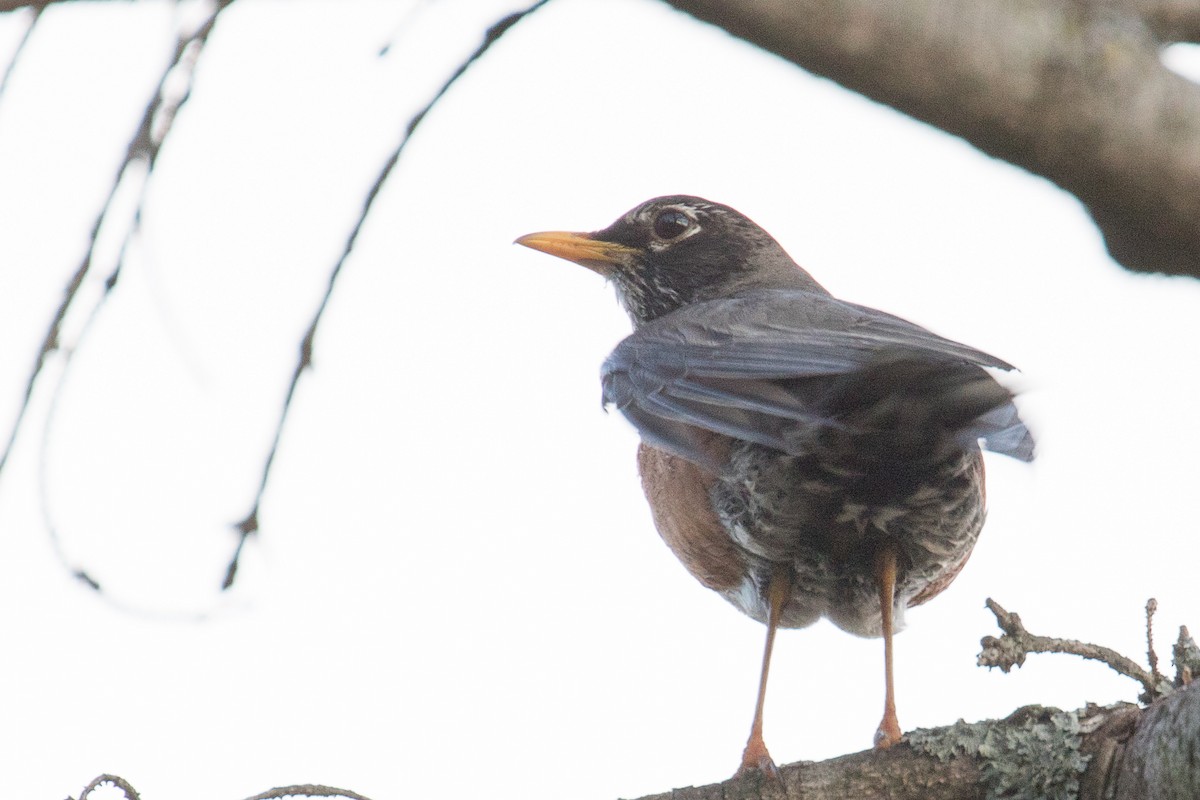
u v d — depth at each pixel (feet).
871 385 19.93
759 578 28.35
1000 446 19.26
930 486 24.40
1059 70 9.23
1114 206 9.70
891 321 26.30
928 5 9.09
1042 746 20.72
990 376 19.39
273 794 21.40
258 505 19.61
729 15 9.23
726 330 25.84
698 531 28.09
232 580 19.98
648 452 28.94
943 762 21.38
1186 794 18.80
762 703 26.99
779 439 22.41
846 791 21.70
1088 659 21.29
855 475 24.03
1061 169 9.54
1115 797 19.93
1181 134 9.34
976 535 26.66
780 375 23.04
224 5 17.49
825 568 27.55
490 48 15.57
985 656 20.94
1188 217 9.55
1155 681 21.12
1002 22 9.20
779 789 21.90
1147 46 9.49
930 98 9.30
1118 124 9.34
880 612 28.37
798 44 9.20
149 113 17.70
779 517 26.20
